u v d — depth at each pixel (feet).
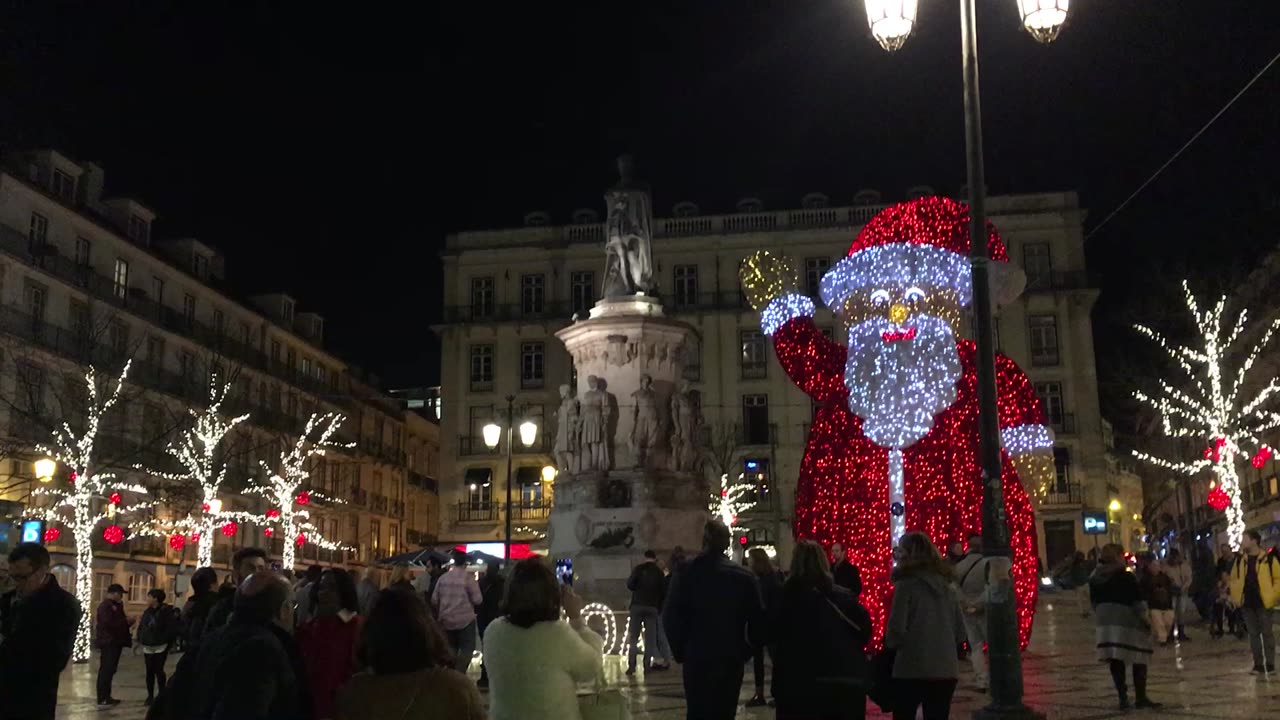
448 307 163.12
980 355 27.04
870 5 30.73
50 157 113.50
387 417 186.29
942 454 35.42
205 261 144.77
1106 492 150.61
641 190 57.67
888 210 36.42
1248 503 130.31
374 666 11.39
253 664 12.98
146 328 121.49
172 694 13.61
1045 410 151.33
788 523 149.28
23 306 103.24
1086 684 34.91
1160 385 110.42
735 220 159.22
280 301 160.66
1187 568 64.54
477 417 159.63
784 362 36.68
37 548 18.54
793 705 17.67
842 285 36.32
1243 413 96.12
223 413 125.80
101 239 117.50
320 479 158.30
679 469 54.39
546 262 162.09
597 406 54.34
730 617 19.19
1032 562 35.58
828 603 17.95
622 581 51.75
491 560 41.19
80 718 36.52
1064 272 153.48
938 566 19.92
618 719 14.67
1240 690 32.89
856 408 35.32
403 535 190.90
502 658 13.84
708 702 18.90
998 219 155.43
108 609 41.60
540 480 155.22
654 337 55.36
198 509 112.27
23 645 17.98
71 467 81.61
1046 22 29.84
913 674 19.38
